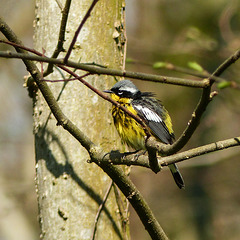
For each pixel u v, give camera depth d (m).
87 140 8.56
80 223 9.30
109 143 9.74
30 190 21.56
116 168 8.42
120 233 9.58
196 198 26.39
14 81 26.09
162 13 26.64
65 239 9.27
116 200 9.63
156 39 26.09
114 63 10.00
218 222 25.92
